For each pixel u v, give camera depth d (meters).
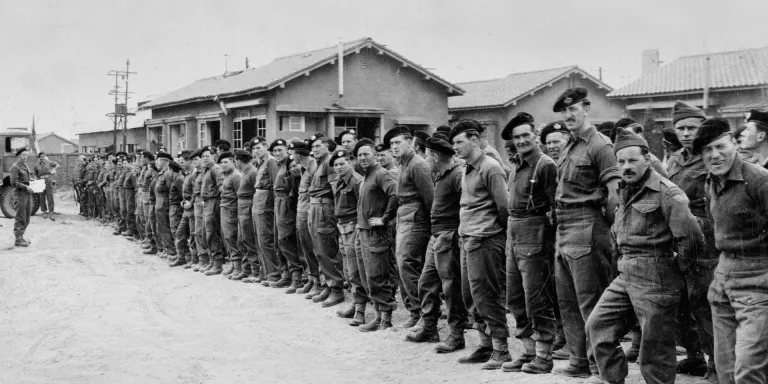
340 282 9.17
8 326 8.27
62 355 7.00
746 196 4.17
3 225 19.44
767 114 5.25
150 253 14.48
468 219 6.12
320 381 6.05
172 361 6.79
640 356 4.67
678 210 4.45
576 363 5.53
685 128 5.56
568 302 5.48
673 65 25.38
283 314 8.74
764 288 4.12
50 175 22.44
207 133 26.19
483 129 6.47
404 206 7.32
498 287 6.09
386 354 6.79
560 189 5.33
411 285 7.41
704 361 5.62
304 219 9.38
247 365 6.62
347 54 22.53
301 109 21.98
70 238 16.80
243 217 10.92
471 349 6.80
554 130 6.04
